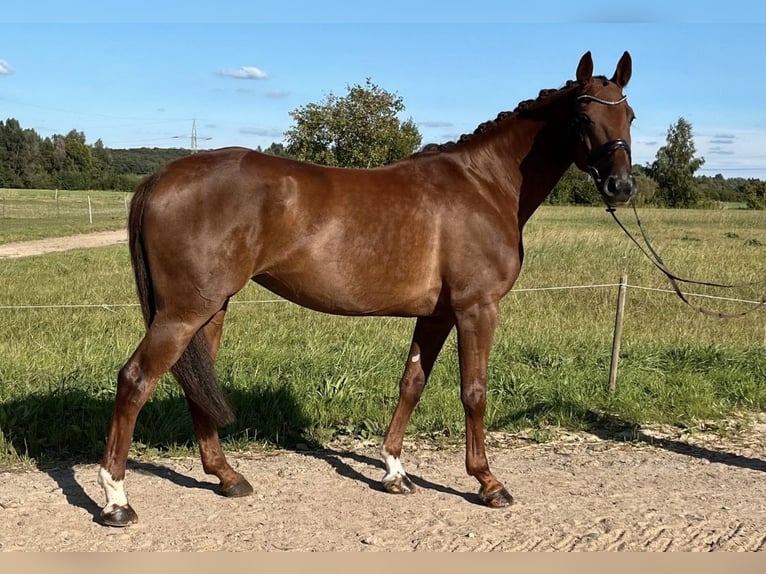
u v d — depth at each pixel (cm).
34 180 7456
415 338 450
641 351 760
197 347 387
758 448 543
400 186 402
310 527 383
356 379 627
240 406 564
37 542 356
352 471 475
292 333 823
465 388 415
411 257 396
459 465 491
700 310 502
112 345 730
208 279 361
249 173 367
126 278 1323
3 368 615
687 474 482
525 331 862
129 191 6962
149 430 518
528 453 521
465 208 406
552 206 4681
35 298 1070
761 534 385
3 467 460
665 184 6069
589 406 621
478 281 405
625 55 415
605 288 1211
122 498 378
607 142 397
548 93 434
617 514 409
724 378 688
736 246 2062
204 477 456
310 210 376
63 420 518
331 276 386
